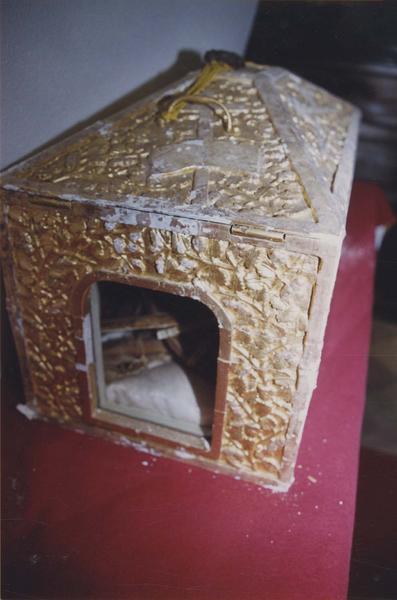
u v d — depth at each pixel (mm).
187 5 1765
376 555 1181
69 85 1331
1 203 1133
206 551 1159
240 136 1209
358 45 2295
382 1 2168
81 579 1092
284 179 1094
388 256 2408
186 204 1030
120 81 1536
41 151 1258
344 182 1185
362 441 1480
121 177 1115
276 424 1201
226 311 1092
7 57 1126
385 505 1298
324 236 947
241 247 1009
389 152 2500
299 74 2412
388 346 1892
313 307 1028
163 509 1239
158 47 1675
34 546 1146
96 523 1201
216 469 1323
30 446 1371
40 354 1333
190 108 1293
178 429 1344
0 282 1402
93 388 1349
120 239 1088
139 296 1571
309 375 1108
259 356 1119
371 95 2396
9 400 1491
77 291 1187
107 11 1363
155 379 1431
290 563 1146
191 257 1061
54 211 1100
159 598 1067
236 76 1382
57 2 1195
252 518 1230
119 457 1355
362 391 1613
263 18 2375
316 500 1278
